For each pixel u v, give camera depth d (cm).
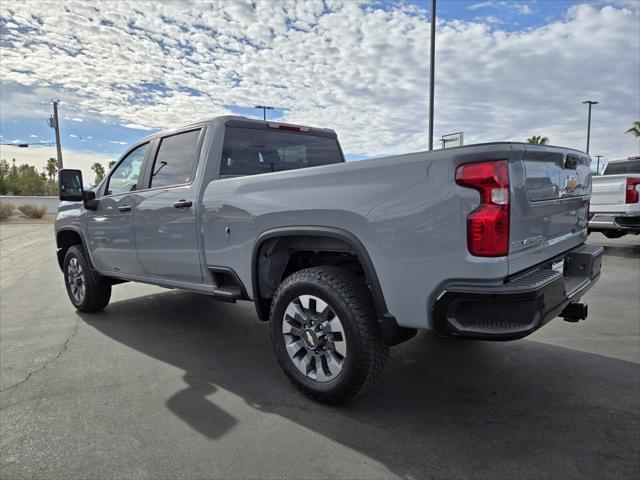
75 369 354
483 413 276
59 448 244
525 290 216
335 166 268
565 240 300
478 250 219
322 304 279
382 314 256
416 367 348
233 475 220
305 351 296
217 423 269
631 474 215
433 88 1420
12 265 963
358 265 308
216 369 353
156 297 607
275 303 302
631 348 378
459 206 223
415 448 240
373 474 219
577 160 310
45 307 559
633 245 966
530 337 409
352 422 268
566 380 319
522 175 234
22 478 219
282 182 296
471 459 229
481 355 369
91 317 507
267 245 313
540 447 239
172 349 399
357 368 265
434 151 230
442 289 232
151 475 220
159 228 393
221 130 370
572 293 273
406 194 239
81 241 533
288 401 296
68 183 454
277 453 237
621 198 783
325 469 223
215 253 346
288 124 425
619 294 552
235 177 365
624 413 272
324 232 272
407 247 240
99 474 221
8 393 312
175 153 396
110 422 271
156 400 300
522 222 235
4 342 421
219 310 533
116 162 470
